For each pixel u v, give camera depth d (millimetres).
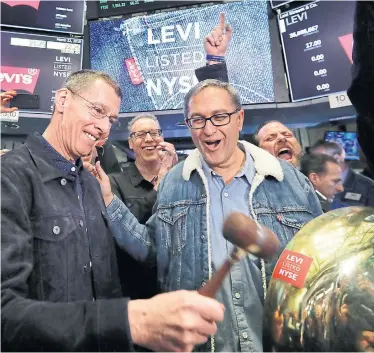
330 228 694
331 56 1967
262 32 2023
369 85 709
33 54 1986
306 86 2039
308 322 612
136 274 1131
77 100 859
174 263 1030
